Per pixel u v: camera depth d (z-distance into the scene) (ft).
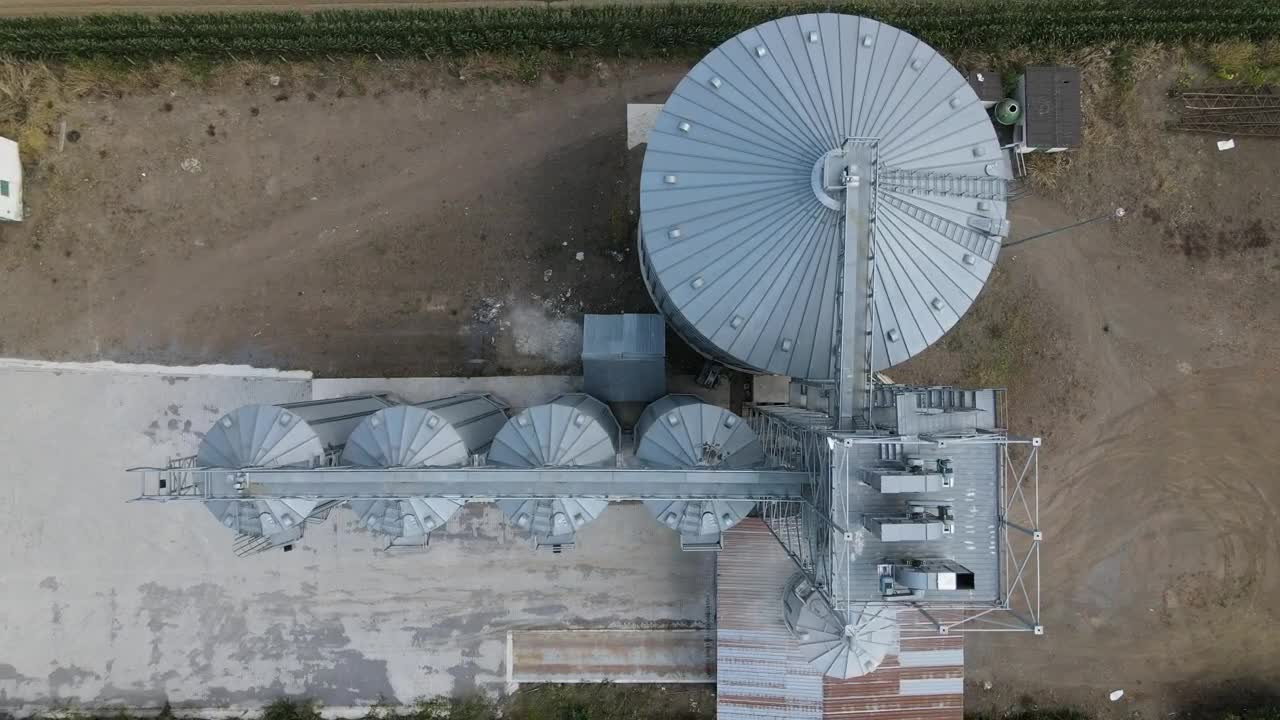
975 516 67.00
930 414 66.44
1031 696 114.11
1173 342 114.32
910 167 73.82
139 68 110.93
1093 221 114.11
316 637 113.09
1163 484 114.11
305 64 111.96
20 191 110.83
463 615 113.29
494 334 112.57
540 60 112.68
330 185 112.78
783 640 99.50
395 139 113.09
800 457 73.61
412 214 113.09
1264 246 114.42
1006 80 111.75
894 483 60.85
